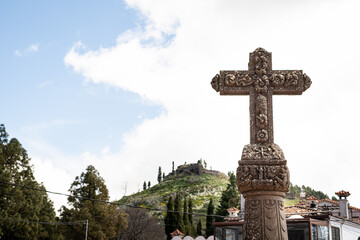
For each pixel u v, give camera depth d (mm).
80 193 52406
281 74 9195
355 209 38969
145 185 163000
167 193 137750
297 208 30672
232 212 38281
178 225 70188
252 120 8969
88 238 48812
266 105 9016
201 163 182250
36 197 40750
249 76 9234
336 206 33500
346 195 32625
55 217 46406
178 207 73250
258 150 8484
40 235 41844
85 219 49250
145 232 62062
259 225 8023
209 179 155500
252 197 8234
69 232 49031
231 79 9227
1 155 39156
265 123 8867
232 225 27922
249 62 9375
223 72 9391
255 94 9148
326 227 26109
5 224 37000
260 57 9328
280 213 8117
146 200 126000
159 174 176125
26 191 40250
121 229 55250
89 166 53781
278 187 8094
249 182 8141
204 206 116312
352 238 28375
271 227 7992
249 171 8234
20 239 39281
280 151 8484
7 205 37906
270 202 8125
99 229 49562
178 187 146375
